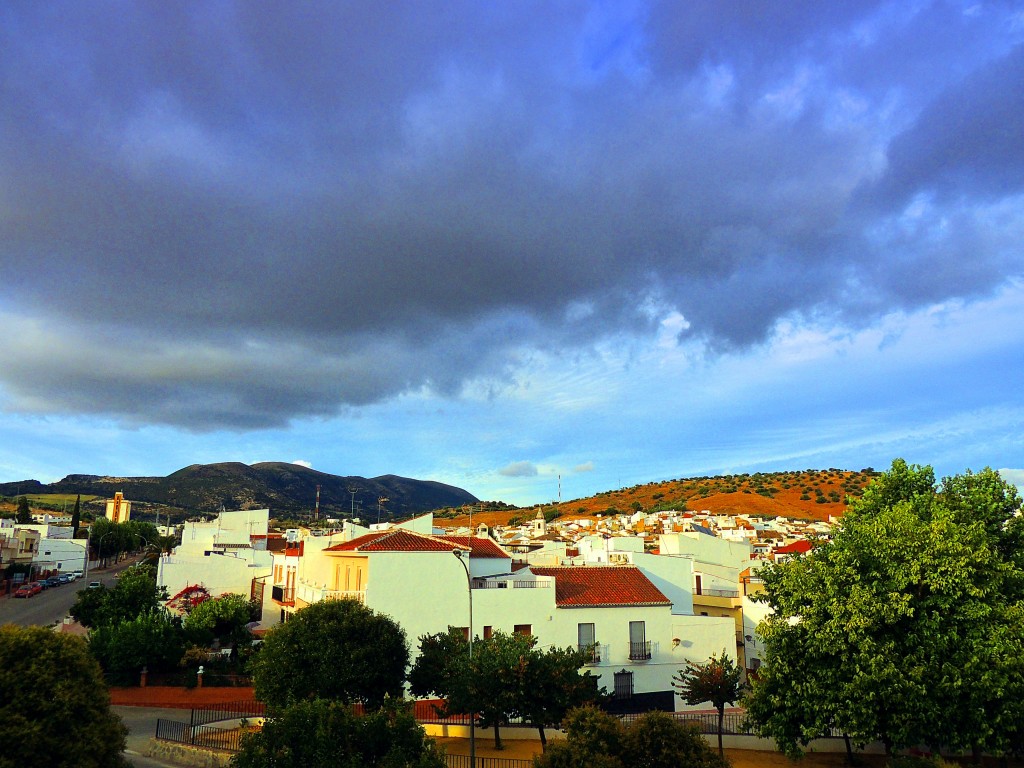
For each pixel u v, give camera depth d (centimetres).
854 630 2794
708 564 6328
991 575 2808
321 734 2125
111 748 2148
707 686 3391
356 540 5094
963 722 2652
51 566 11362
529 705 3177
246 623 5791
